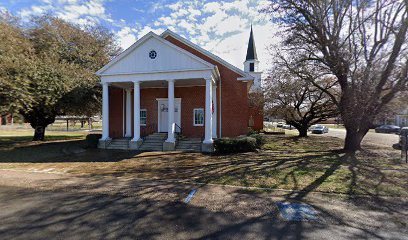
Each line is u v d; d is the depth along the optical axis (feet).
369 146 49.85
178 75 42.19
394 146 45.80
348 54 34.83
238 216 14.07
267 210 15.06
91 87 52.90
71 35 60.13
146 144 44.68
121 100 56.29
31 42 52.42
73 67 52.65
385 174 24.41
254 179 22.61
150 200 16.83
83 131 111.75
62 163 31.83
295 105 70.95
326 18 35.99
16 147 47.47
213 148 40.91
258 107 75.82
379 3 33.27
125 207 15.43
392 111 38.09
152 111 53.98
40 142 56.34
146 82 48.49
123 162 32.22
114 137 52.65
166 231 12.11
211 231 12.14
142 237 11.46
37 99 42.63
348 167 27.68
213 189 19.63
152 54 43.57
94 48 63.67
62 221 13.23
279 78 49.83
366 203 16.56
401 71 33.88
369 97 34.22
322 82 50.96
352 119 37.70
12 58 38.70
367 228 12.69
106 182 21.89
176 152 40.09
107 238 11.34
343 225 13.01
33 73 41.65
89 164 31.01
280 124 168.35
